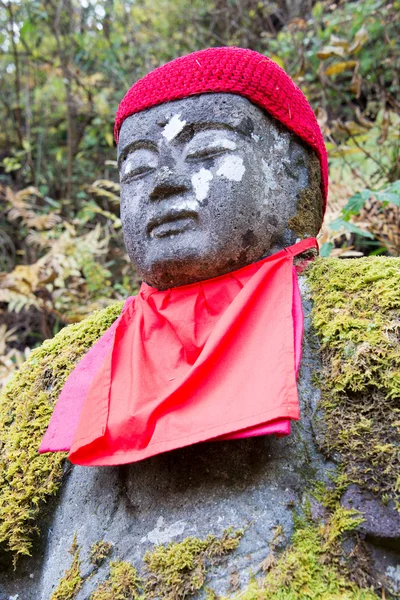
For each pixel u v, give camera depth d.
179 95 1.34
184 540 1.05
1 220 4.23
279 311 1.13
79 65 4.63
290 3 4.09
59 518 1.32
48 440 1.25
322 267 1.30
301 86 3.28
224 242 1.25
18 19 4.30
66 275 2.87
